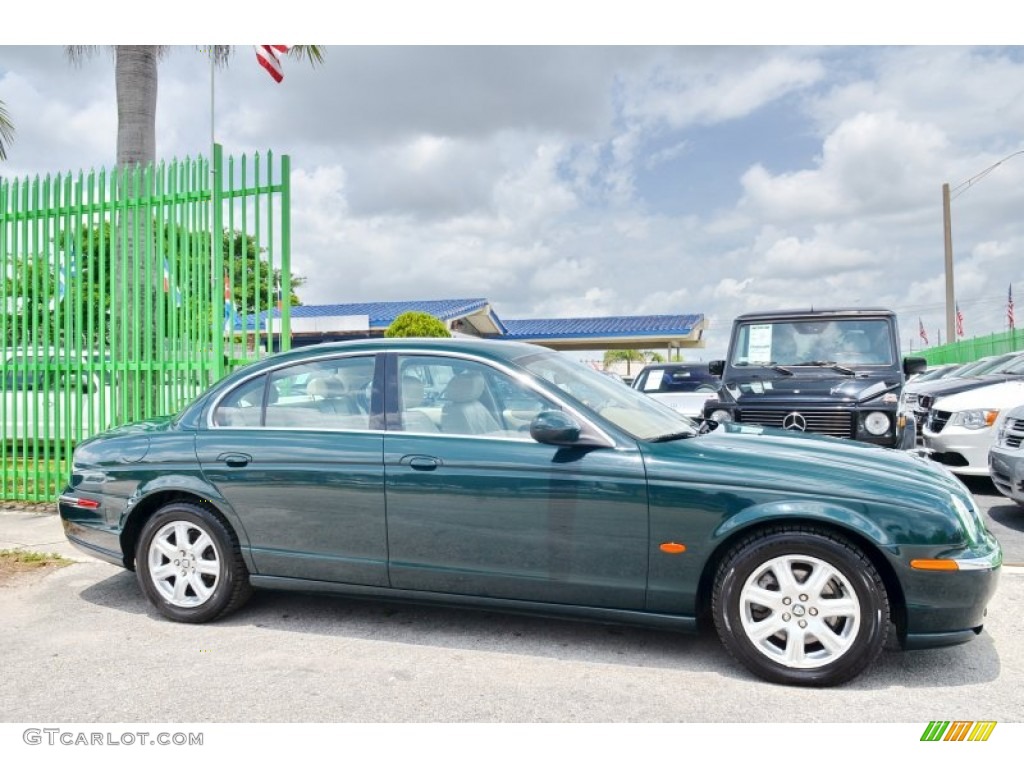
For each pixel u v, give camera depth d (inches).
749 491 147.8
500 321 1314.0
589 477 156.3
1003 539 263.0
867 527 142.6
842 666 142.9
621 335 1222.3
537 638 173.5
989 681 148.7
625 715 135.7
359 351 183.2
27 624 187.0
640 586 154.4
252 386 189.8
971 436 338.0
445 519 165.5
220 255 281.0
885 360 318.3
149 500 192.1
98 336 308.2
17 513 305.3
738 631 149.2
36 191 310.5
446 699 142.8
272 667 158.7
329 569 175.8
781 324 339.3
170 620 188.1
